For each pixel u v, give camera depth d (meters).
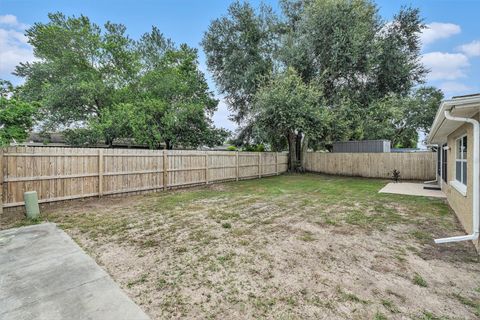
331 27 12.66
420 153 12.13
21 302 2.04
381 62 13.45
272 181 11.30
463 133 4.55
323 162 15.41
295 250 3.28
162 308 2.04
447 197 6.69
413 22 13.32
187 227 4.25
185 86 13.03
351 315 1.96
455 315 1.96
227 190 8.48
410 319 1.91
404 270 2.72
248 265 2.83
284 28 14.96
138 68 13.14
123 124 11.30
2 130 5.01
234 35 14.77
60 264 2.76
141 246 3.37
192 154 9.29
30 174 5.36
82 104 13.09
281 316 1.95
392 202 6.47
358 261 2.95
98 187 6.62
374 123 13.91
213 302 2.13
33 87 13.02
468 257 3.06
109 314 1.91
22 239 3.53
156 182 8.06
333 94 14.33
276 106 11.90
